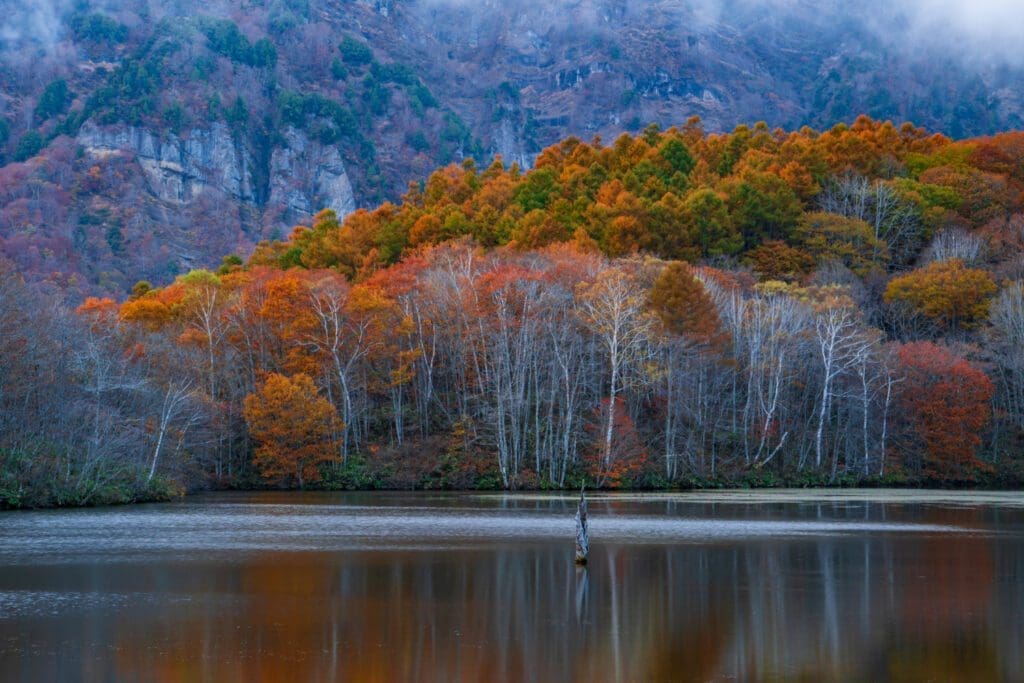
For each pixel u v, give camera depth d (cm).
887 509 8925
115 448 9612
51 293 14438
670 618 4441
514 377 11894
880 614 4519
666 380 11969
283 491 11331
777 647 3997
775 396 11888
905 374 12481
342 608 4594
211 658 3791
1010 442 13062
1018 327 13388
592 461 11531
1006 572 5506
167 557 5909
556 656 3866
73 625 4253
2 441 8738
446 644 4019
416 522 7756
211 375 11875
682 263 12538
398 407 12206
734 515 8338
